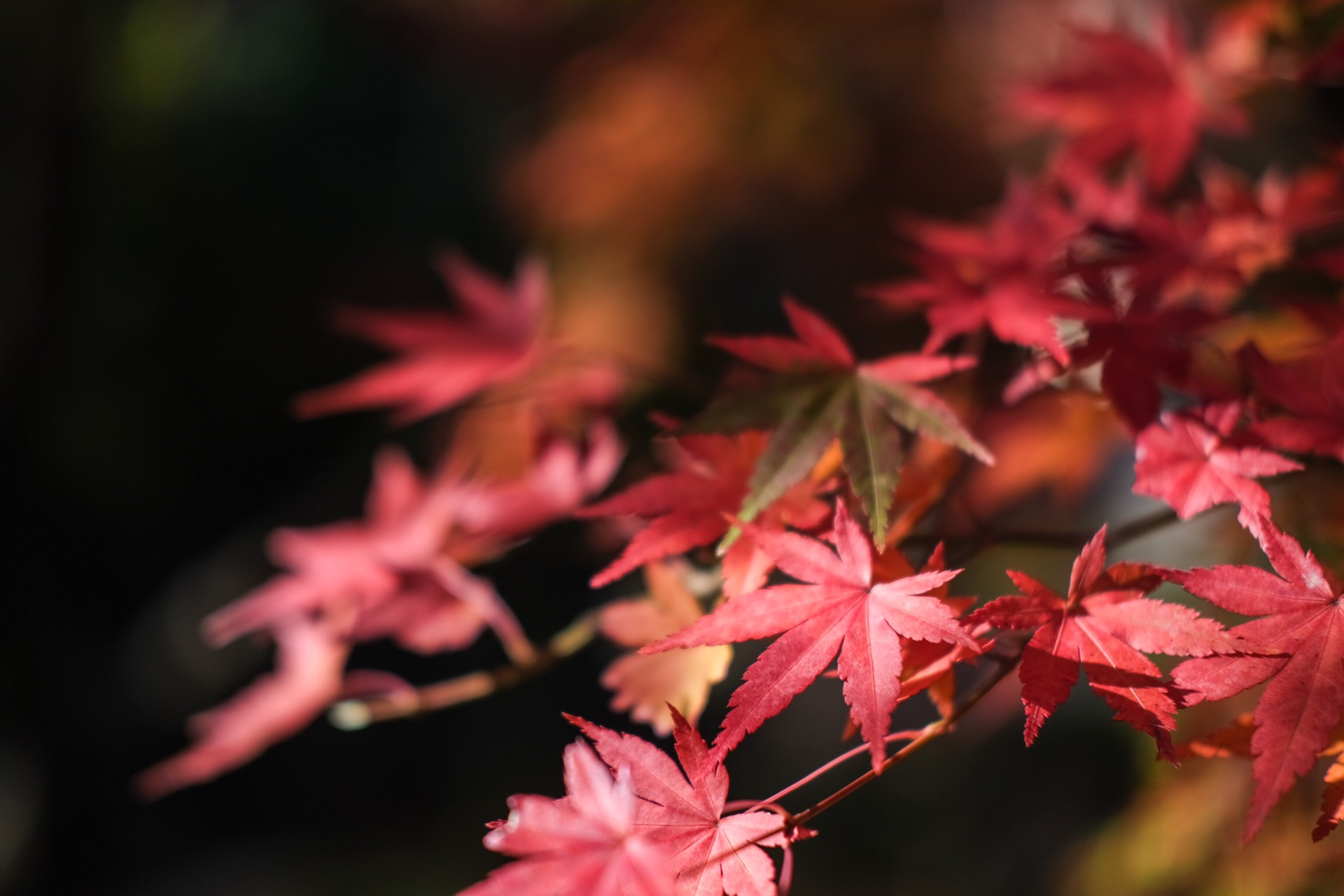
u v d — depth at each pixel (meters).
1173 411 0.80
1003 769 4.21
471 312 1.38
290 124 7.20
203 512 6.63
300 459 6.89
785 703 0.62
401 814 6.09
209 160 6.78
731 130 4.50
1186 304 1.10
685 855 0.60
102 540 6.04
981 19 3.85
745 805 0.62
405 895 5.33
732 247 4.98
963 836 4.16
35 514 5.70
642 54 4.77
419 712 1.11
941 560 0.68
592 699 6.07
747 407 0.80
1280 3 1.23
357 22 6.73
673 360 4.86
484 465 1.38
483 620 1.09
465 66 6.41
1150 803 1.42
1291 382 0.78
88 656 5.79
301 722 1.13
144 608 6.12
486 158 7.02
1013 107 1.30
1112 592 0.64
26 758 5.32
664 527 0.77
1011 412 1.29
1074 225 1.10
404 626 1.09
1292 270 1.24
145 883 5.53
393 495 1.26
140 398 6.30
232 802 6.05
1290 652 0.60
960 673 1.96
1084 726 3.72
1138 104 1.24
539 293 1.37
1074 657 0.62
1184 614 0.62
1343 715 0.64
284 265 6.99
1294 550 0.64
